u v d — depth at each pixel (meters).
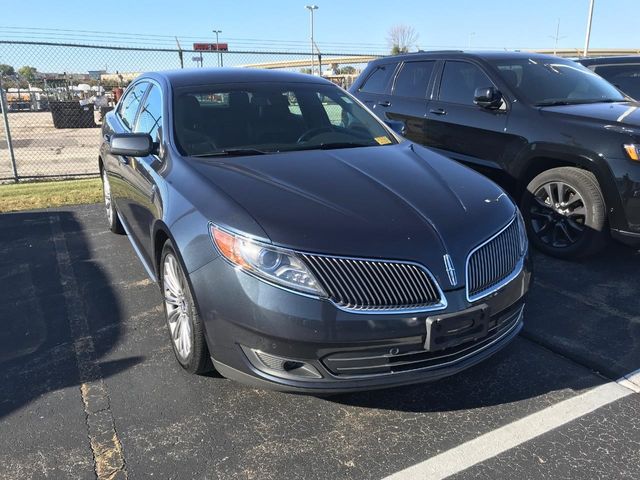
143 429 2.66
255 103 3.98
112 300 4.14
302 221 2.54
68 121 23.22
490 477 2.35
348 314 2.39
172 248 2.93
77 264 4.88
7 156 13.70
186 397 2.92
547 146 4.66
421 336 2.46
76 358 3.31
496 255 2.76
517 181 5.03
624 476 2.35
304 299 2.38
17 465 2.42
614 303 3.98
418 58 6.43
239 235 2.50
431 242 2.55
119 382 3.06
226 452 2.51
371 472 2.39
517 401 2.88
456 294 2.53
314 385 2.46
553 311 3.87
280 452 2.51
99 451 2.51
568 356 3.31
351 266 2.42
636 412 2.77
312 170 3.12
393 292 2.43
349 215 2.62
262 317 2.42
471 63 5.69
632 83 7.79
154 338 3.56
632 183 4.07
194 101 3.84
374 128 4.14
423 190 2.96
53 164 12.25
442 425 2.70
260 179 2.95
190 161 3.25
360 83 7.27
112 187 4.98
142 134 3.53
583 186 4.44
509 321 2.90
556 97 5.21
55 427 2.68
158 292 4.29
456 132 5.63
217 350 2.63
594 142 4.30
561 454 2.48
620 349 3.37
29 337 3.58
